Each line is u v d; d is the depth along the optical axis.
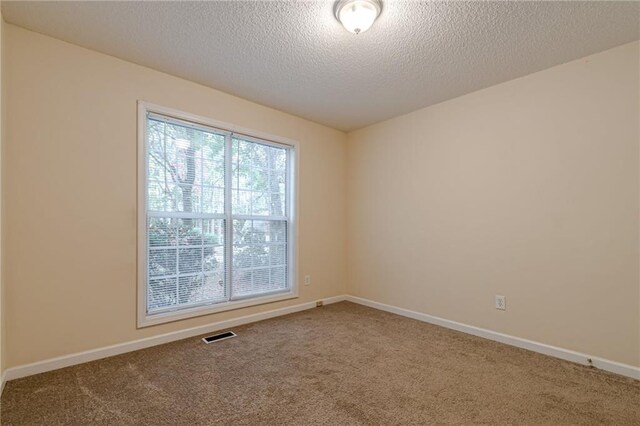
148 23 1.97
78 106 2.22
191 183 2.83
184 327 2.71
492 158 2.77
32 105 2.05
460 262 2.98
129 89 2.44
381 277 3.73
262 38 2.12
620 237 2.12
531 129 2.54
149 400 1.75
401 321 3.24
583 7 1.78
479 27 1.96
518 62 2.38
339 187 4.11
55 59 2.13
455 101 3.05
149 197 2.58
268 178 3.45
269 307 3.35
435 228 3.20
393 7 1.78
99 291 2.29
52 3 1.78
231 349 2.47
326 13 1.86
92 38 2.13
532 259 2.51
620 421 1.59
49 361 2.08
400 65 2.44
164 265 2.66
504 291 2.67
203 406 1.70
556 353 2.36
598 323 2.20
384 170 3.73
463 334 2.86
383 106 3.29
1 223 1.80
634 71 2.08
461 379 2.01
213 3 1.78
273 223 3.49
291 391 1.86
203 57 2.37
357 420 1.59
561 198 2.37
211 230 2.96
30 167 2.04
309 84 2.79
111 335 2.33
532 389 1.89
